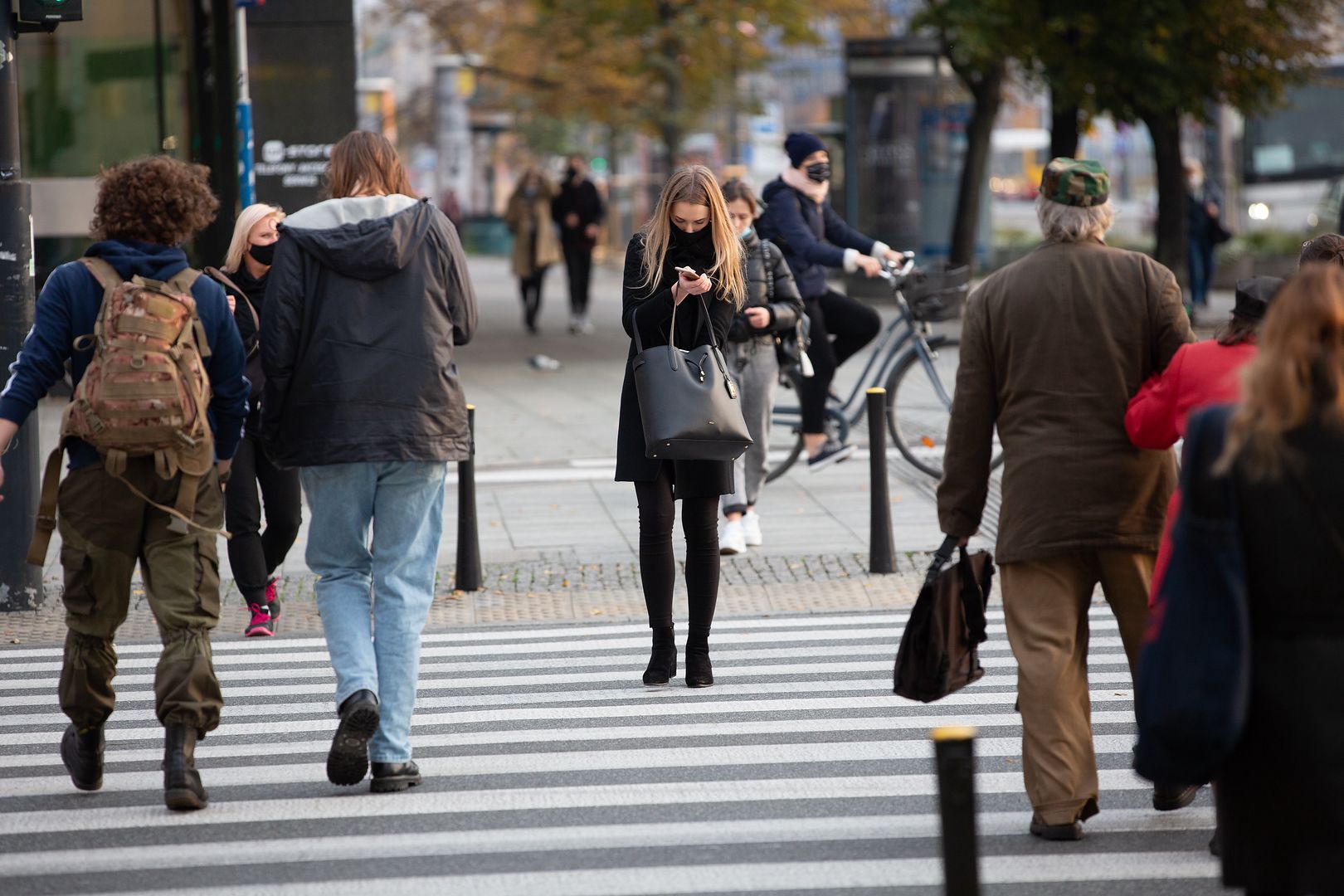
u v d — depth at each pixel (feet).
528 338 268.00
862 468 143.64
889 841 58.18
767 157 461.78
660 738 71.26
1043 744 57.41
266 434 62.39
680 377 75.00
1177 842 57.52
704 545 79.15
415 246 61.36
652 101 352.28
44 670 86.17
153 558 59.88
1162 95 244.42
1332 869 38.58
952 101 346.95
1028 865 55.36
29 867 56.44
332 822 60.75
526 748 69.92
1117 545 56.39
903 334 134.51
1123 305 56.90
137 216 59.62
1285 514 38.52
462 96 554.87
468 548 103.35
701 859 56.70
